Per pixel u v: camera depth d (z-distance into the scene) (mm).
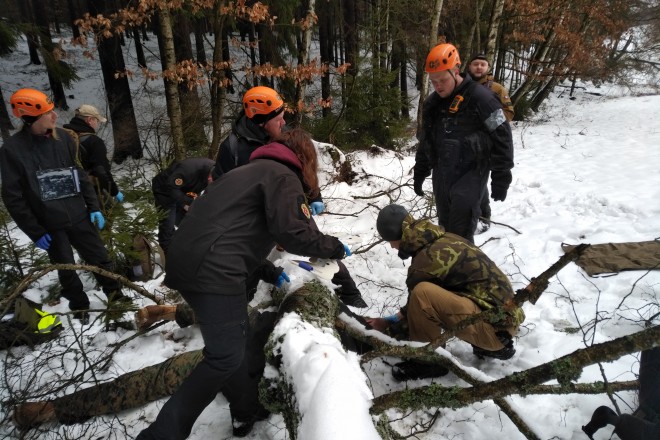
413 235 2525
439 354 1912
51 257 3363
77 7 14727
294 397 1622
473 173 3244
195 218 1927
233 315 1943
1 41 8617
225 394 2168
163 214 4223
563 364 1289
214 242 1876
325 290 2318
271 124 3000
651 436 1708
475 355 2686
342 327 2307
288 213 1895
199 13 6035
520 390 1371
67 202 3230
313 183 2117
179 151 6199
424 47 12016
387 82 8445
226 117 7426
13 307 3184
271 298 2893
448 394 1471
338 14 11086
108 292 3592
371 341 2148
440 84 3178
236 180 1935
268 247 2064
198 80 5898
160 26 5664
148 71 5922
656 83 20484
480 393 1429
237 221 1906
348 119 8555
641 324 2736
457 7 11375
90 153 4160
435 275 2449
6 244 3754
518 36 11406
